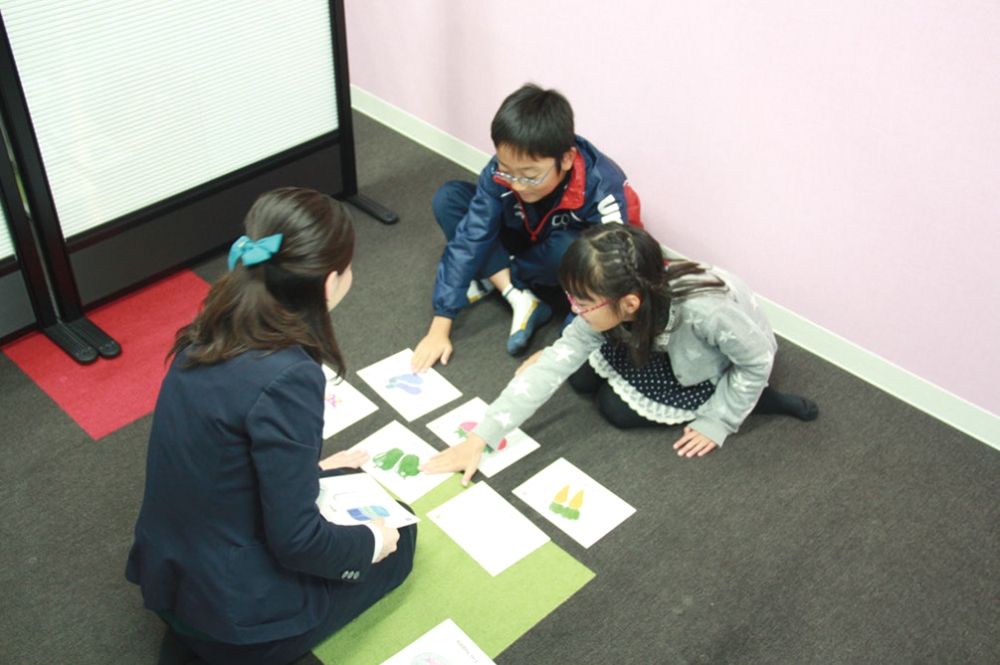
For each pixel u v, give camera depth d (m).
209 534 1.33
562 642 1.69
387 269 2.68
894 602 1.81
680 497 2.01
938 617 1.79
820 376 2.40
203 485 1.28
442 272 2.37
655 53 2.42
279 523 1.27
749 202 2.43
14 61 1.99
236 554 1.34
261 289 1.19
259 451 1.22
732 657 1.69
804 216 2.32
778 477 2.08
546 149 2.01
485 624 1.71
